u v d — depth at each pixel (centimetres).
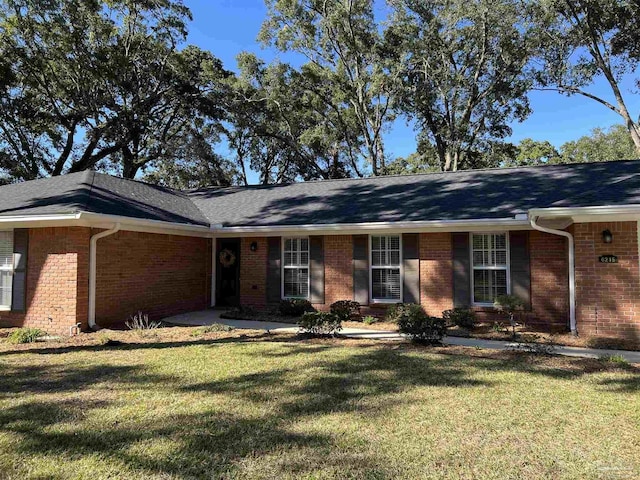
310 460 349
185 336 898
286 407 464
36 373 598
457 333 919
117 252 1054
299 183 1666
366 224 1107
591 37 2186
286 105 2948
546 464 342
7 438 387
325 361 662
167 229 1170
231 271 1379
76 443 377
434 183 1384
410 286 1130
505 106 2639
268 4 2641
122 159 2894
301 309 1194
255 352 728
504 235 1068
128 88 2562
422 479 320
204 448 369
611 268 827
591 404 471
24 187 1259
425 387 532
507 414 444
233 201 1559
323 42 2755
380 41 2752
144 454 358
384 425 417
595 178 1148
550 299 1005
